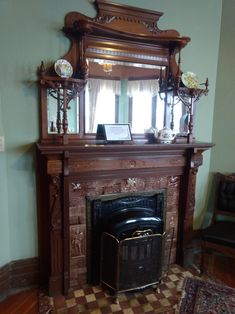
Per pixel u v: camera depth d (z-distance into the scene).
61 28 1.85
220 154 2.64
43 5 1.79
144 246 1.93
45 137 1.89
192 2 2.29
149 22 2.13
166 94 2.26
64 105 1.79
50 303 1.88
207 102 2.51
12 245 1.96
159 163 2.17
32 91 1.84
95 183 2.00
